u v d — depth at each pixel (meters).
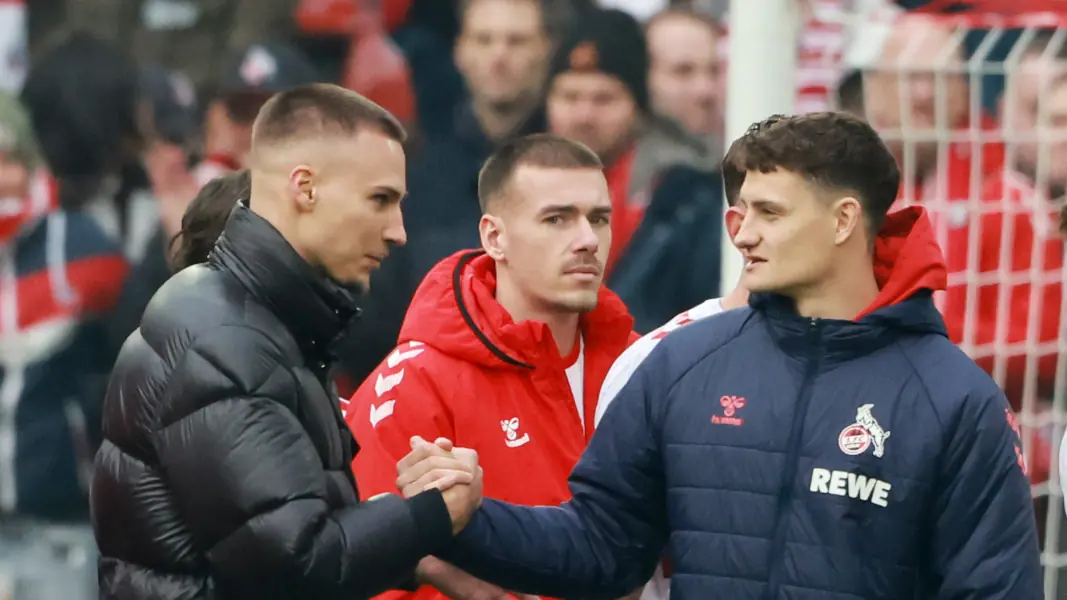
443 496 10.33
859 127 10.41
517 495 12.66
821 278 10.40
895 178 10.51
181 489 9.52
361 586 9.62
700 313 12.80
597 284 13.04
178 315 9.75
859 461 10.08
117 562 9.91
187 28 23.69
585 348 13.57
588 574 11.01
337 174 10.09
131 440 9.73
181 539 9.62
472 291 12.91
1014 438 10.21
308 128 10.09
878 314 10.27
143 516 9.67
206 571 9.62
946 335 10.52
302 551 9.35
